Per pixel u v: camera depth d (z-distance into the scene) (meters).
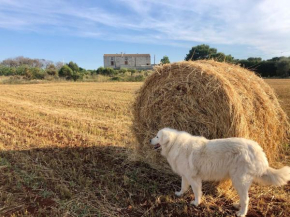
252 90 5.37
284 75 47.38
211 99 4.88
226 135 4.79
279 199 4.54
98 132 8.62
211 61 6.20
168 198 4.52
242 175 3.88
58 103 15.53
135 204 4.36
